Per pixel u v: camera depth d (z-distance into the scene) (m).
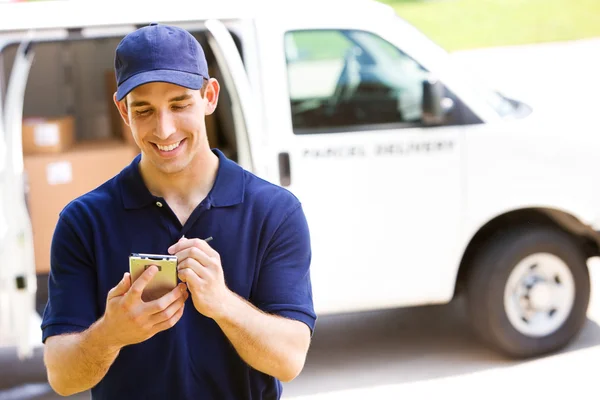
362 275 4.87
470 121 4.96
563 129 5.07
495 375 5.19
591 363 5.28
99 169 5.73
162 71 1.96
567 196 5.08
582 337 5.68
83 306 2.08
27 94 6.15
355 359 5.53
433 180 4.90
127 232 2.09
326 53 4.88
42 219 5.61
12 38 4.47
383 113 4.92
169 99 1.99
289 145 4.70
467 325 6.04
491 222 5.16
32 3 4.67
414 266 4.93
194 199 2.12
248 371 2.12
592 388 4.95
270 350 1.97
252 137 4.39
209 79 2.12
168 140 2.00
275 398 2.20
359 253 4.84
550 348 5.31
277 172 4.69
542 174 5.03
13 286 4.38
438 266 4.96
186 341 2.07
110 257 2.09
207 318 2.08
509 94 5.47
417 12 20.27
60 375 2.02
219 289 1.88
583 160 5.09
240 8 4.73
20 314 4.43
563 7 19.84
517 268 5.12
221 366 2.09
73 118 6.03
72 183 5.66
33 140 5.62
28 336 4.46
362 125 4.88
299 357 2.04
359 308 4.92
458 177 4.93
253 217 2.11
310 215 4.75
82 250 2.10
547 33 17.69
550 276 5.25
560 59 15.29
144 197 2.09
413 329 6.01
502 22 18.92
